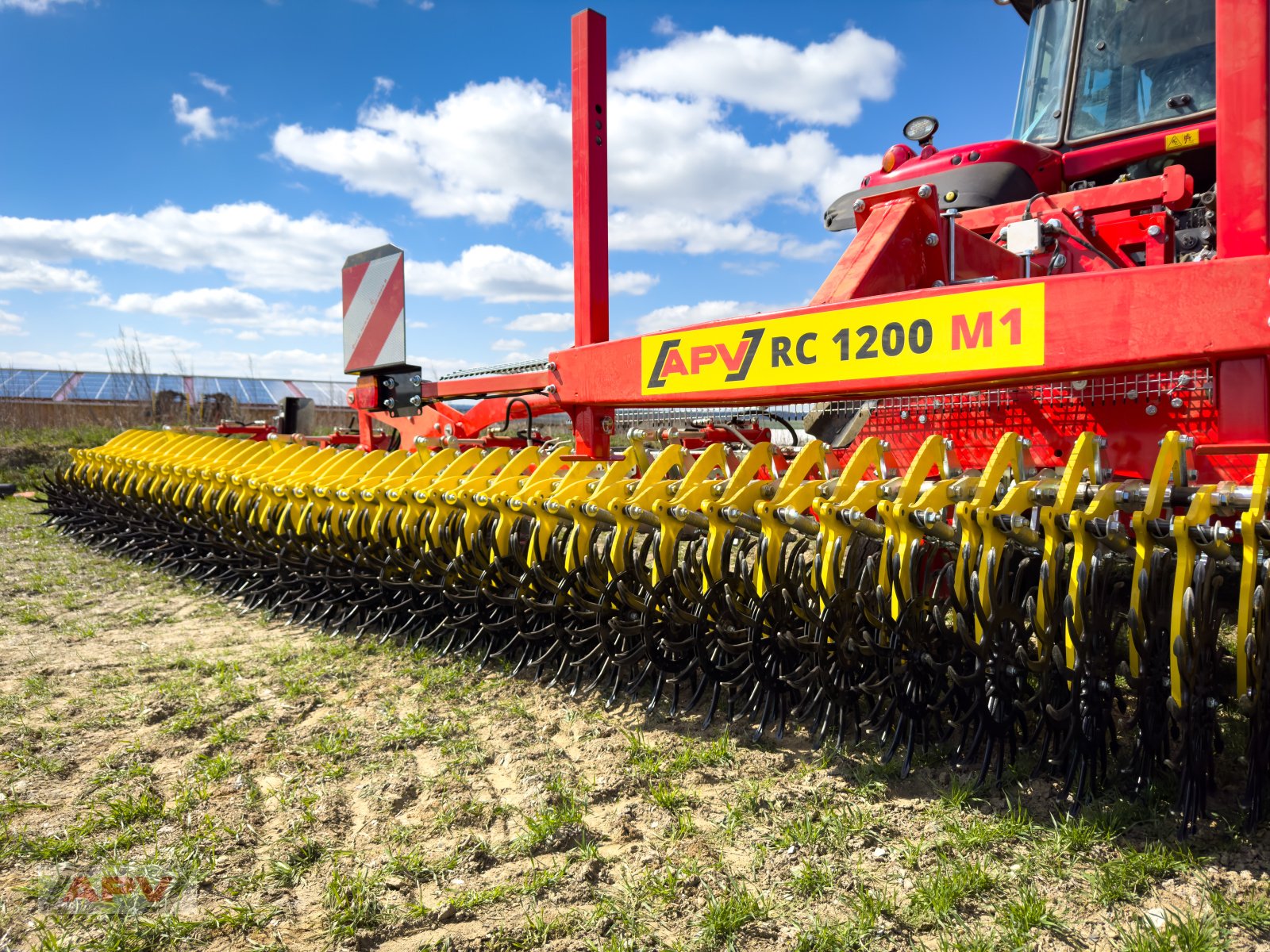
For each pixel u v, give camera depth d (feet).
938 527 7.92
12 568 18.42
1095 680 7.57
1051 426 10.63
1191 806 6.98
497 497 10.91
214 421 51.13
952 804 7.79
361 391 17.70
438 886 6.90
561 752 9.23
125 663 12.32
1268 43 7.22
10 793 8.41
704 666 9.53
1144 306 7.60
